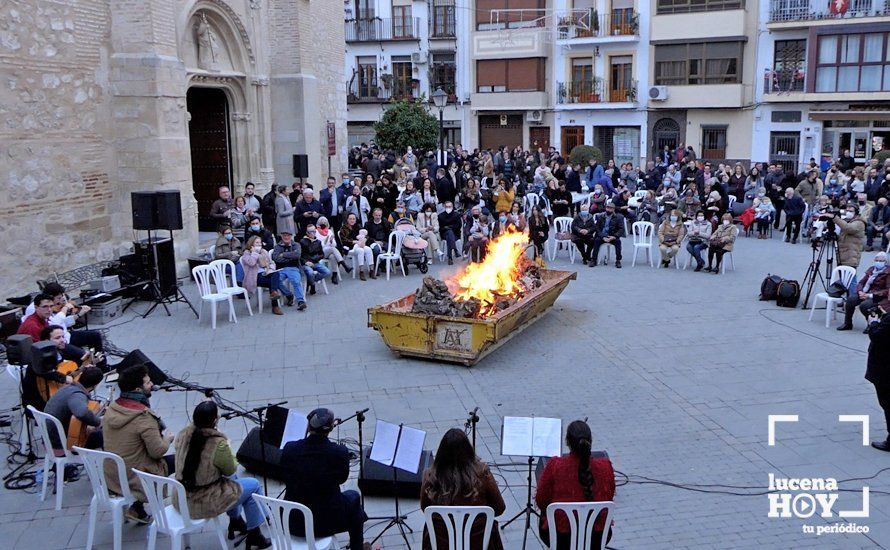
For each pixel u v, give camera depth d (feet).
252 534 19.54
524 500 22.21
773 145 100.83
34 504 22.04
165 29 47.50
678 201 67.10
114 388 27.96
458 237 55.98
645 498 22.08
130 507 20.74
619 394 30.14
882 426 27.02
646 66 107.04
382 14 127.24
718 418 27.76
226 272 44.04
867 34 91.50
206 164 62.49
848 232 42.88
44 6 41.01
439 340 33.45
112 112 46.68
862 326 39.34
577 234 54.95
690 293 46.57
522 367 33.35
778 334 38.01
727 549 19.54
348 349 35.81
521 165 93.30
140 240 45.01
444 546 16.42
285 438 20.12
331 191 57.72
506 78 117.19
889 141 92.68
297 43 64.85
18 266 39.91
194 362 33.91
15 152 39.47
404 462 18.75
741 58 100.42
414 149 104.22
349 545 18.94
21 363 25.18
